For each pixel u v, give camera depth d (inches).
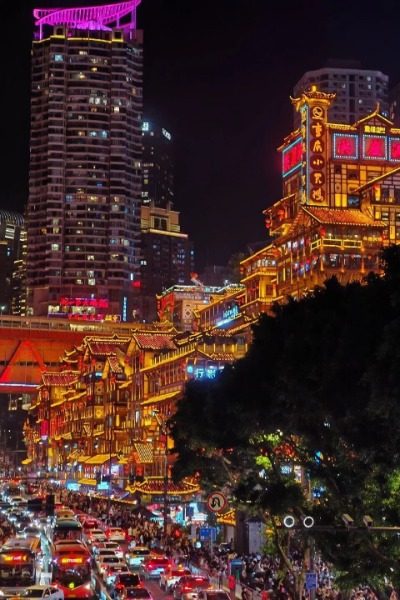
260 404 1526.8
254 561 2504.9
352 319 1364.4
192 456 1918.1
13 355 7554.1
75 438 6697.8
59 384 7460.6
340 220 3848.4
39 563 2603.3
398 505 1419.8
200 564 2701.8
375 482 1437.0
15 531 3499.0
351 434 1355.8
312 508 1595.7
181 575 2418.8
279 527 1541.6
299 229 4018.2
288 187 4456.2
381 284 1370.6
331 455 1493.6
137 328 7372.1
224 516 3080.7
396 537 1406.3
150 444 4726.9
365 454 1348.4
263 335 1593.3
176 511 3909.9
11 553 2289.6
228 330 4562.0
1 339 7327.8
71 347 7652.6
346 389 1331.2
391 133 4311.0
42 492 6240.2
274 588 2065.7
